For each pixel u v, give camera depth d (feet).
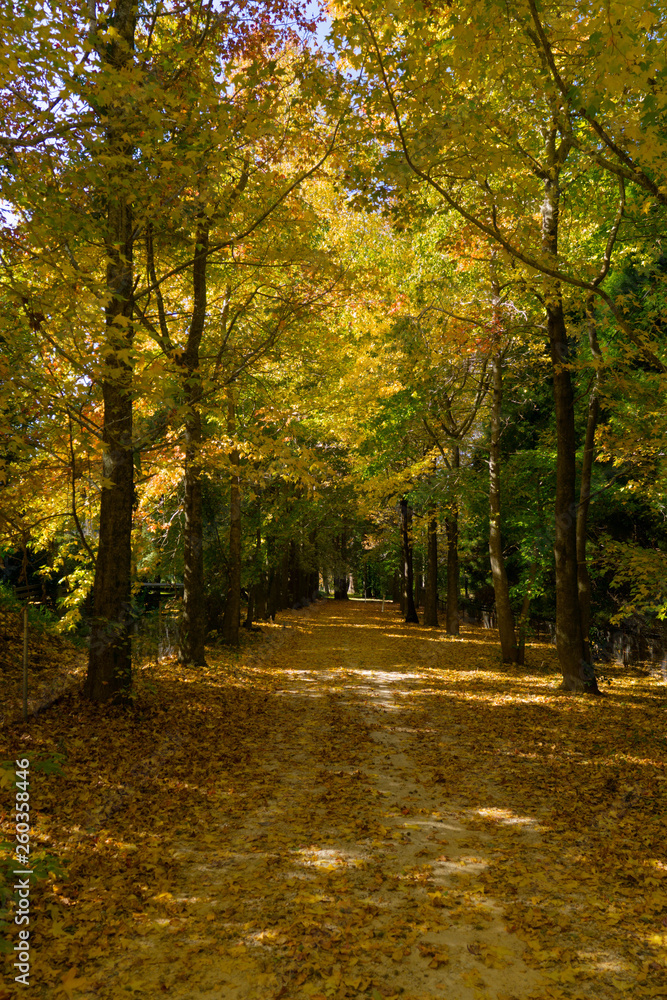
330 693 40.19
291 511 69.77
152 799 20.16
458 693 41.16
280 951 12.44
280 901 14.39
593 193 37.47
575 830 18.78
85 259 21.31
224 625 57.26
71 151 21.11
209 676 40.55
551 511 56.03
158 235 28.48
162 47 28.89
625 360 34.81
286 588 102.27
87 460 24.95
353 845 17.53
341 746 27.94
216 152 24.31
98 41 21.99
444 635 77.77
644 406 35.01
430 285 51.47
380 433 66.03
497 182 35.68
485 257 40.52
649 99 16.90
